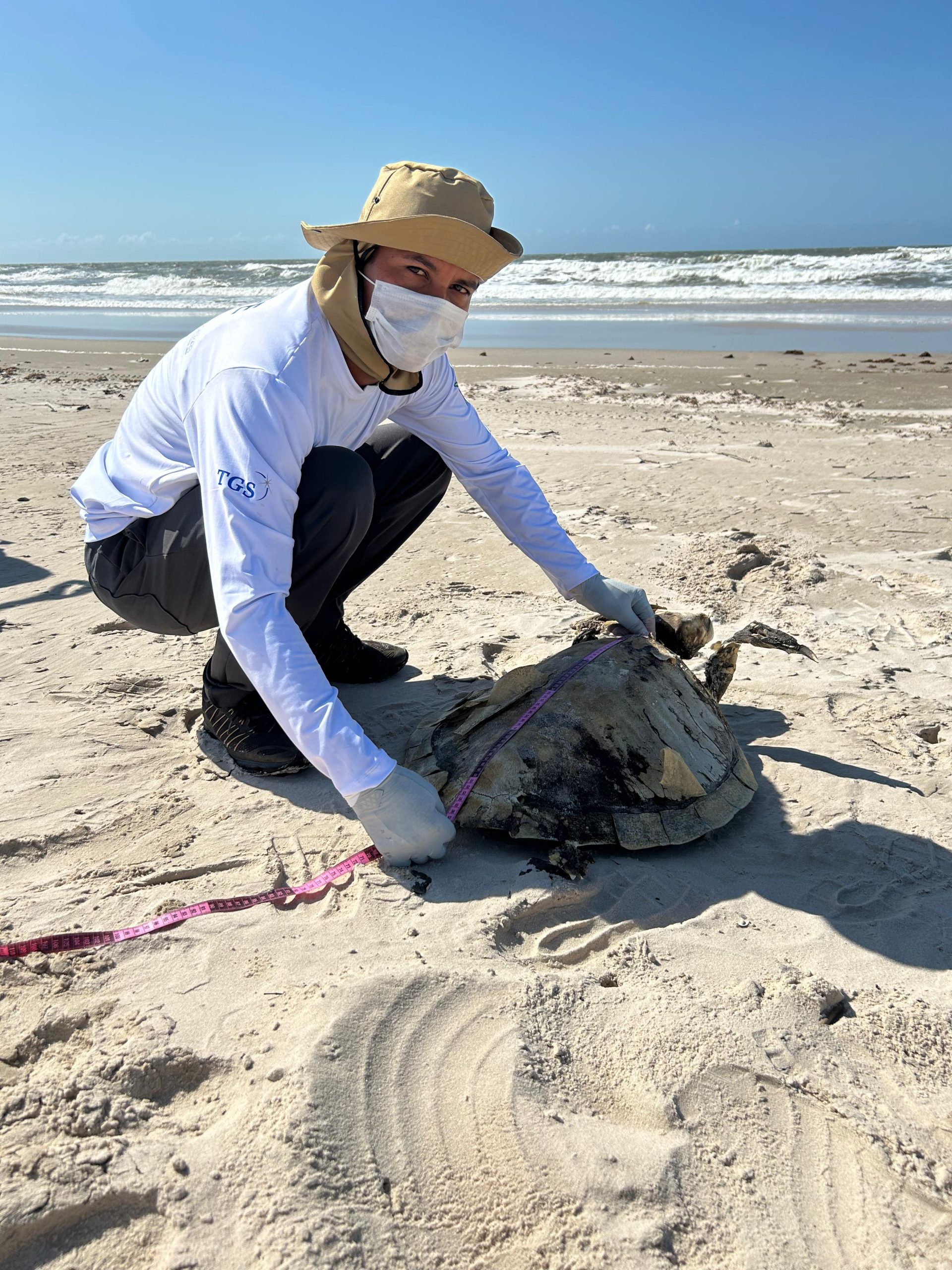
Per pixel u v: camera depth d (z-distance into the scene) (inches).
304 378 95.5
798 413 410.6
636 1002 83.7
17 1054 75.2
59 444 336.8
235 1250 59.7
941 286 1121.4
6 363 641.0
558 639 165.0
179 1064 74.2
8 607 184.9
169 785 119.7
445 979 83.1
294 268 2033.7
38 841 105.7
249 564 89.2
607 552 217.3
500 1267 60.7
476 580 203.5
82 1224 62.2
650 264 1465.3
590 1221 63.3
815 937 94.0
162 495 110.6
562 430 375.9
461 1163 66.7
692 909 99.1
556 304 1204.5
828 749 131.8
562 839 103.2
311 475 104.9
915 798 118.5
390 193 90.1
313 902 96.1
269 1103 69.4
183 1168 65.0
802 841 110.4
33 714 137.9
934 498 260.4
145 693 146.3
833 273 1293.1
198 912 93.0
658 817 106.3
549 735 109.5
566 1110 72.1
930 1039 80.5
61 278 2236.7
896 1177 68.0
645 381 522.3
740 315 986.1
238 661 90.6
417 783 96.3
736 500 263.7
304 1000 80.9
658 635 137.3
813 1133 71.6
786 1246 62.9
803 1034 80.4
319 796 117.1
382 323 93.8
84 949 87.8
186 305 1424.7
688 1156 69.0
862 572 202.5
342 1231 60.9
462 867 102.9
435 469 132.8
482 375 559.2
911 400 433.1
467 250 88.7
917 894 100.7
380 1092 71.6
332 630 137.3
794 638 143.9
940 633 171.0
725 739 119.0
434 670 154.4
